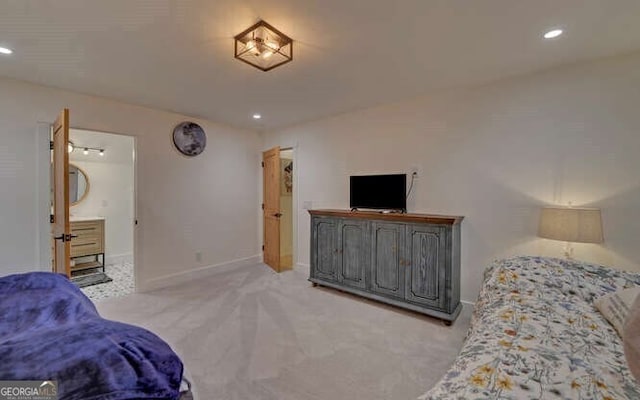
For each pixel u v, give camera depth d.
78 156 4.37
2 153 2.54
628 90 2.12
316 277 3.62
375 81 2.67
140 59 2.21
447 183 2.95
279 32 1.85
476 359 1.05
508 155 2.61
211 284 3.72
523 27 1.80
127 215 4.93
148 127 3.47
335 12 1.65
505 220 2.63
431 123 3.04
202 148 4.03
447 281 2.59
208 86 2.78
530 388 0.87
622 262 2.14
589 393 0.86
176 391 0.78
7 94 2.55
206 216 4.11
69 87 2.78
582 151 2.29
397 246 2.90
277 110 3.62
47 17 1.67
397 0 1.54
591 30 1.83
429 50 2.09
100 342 0.80
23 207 2.64
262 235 4.95
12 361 0.69
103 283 3.78
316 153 4.12
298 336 2.38
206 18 1.70
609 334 1.21
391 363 2.01
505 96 2.62
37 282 1.47
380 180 3.30
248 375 1.88
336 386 1.78
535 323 1.29
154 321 2.64
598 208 2.20
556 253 2.40
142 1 1.54
